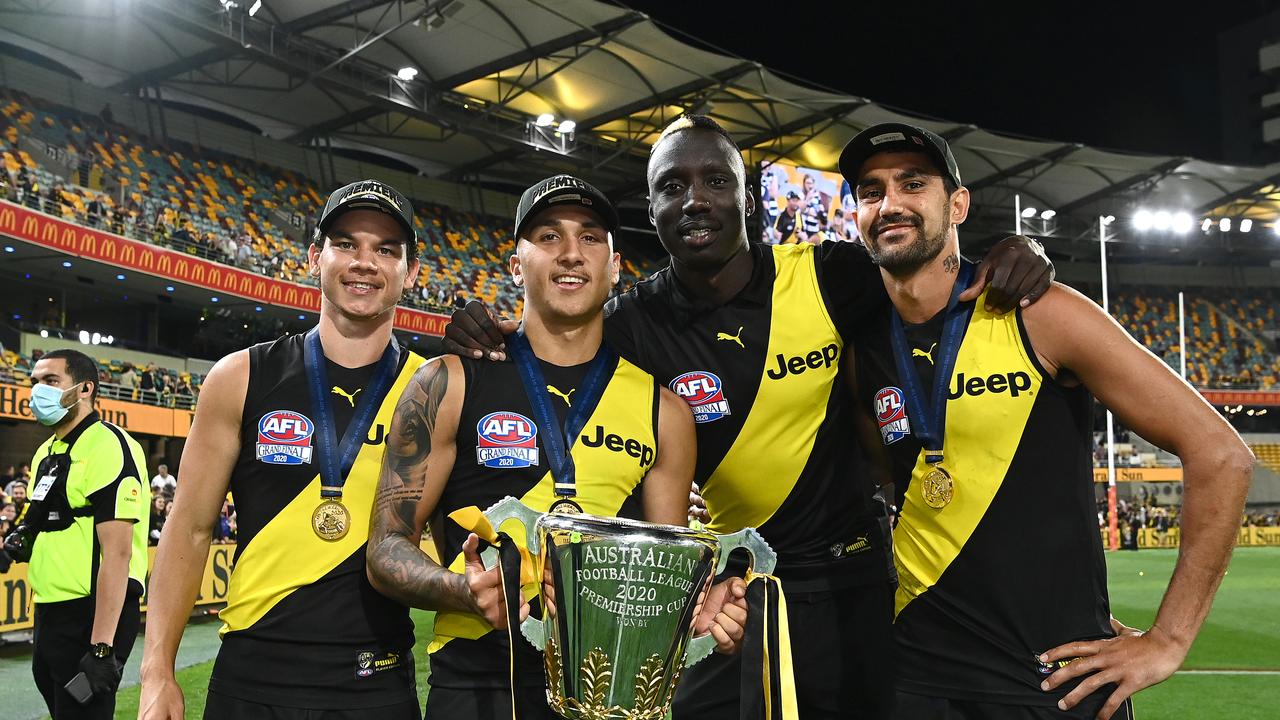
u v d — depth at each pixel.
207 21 19.47
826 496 3.32
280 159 26.80
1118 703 2.40
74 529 4.20
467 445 2.60
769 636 2.18
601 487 2.57
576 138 27.08
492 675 2.46
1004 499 2.61
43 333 20.00
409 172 30.42
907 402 2.77
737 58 23.30
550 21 21.14
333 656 2.66
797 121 27.56
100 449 4.25
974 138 29.73
